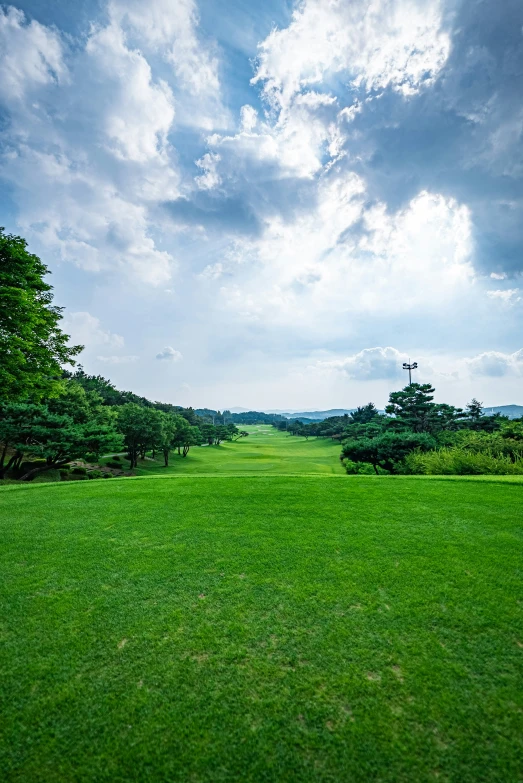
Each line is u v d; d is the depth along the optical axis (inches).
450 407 1966.0
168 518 329.7
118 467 1581.0
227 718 124.2
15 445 883.4
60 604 192.7
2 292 482.3
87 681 140.4
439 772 106.0
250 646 159.5
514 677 139.9
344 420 4271.7
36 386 662.5
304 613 182.9
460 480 468.8
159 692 135.3
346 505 361.1
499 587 202.7
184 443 2204.7
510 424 1229.7
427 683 137.3
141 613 184.7
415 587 204.2
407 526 297.3
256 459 2085.4
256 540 275.0
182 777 106.0
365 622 174.6
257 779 105.5
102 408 1444.4
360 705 128.6
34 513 349.1
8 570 231.5
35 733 119.3
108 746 115.1
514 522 301.3
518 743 113.7
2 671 145.4
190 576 221.9
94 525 313.1
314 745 114.8
